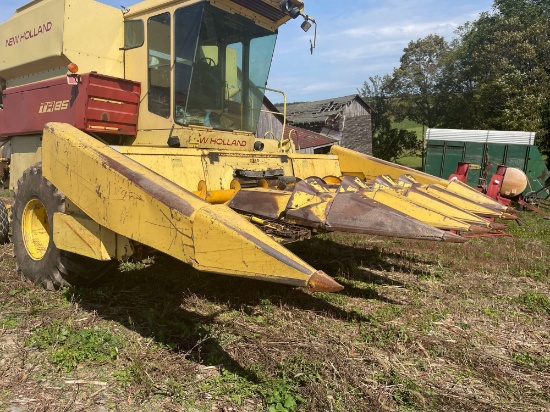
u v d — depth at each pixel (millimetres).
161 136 4762
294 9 4859
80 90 4473
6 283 4438
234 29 5113
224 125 5160
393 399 2697
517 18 25734
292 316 3895
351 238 7496
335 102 31219
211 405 2576
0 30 5715
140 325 3623
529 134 15172
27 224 4562
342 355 3164
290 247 6586
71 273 4066
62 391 2670
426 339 3525
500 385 2914
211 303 4180
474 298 4656
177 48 4594
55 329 3406
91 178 3277
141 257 3750
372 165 6516
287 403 2527
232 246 2461
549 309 4340
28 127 5281
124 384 2740
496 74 25250
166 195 2775
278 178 4926
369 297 4523
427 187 5199
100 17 5012
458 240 3217
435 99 32625
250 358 3100
